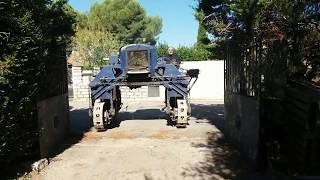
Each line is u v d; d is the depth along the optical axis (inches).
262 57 252.1
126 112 591.2
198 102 749.9
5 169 257.3
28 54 244.8
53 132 327.0
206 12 468.4
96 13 2043.6
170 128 427.8
